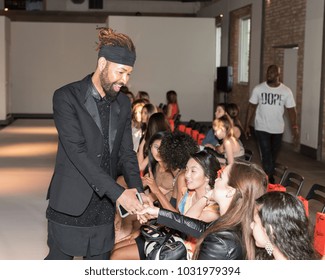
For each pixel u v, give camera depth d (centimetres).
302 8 1424
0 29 2008
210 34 2088
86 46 2416
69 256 328
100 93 317
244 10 1933
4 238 652
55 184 322
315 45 1344
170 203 474
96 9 2639
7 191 923
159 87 2086
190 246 361
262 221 234
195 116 2108
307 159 1345
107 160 323
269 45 1694
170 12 2667
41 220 737
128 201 307
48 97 2414
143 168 633
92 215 323
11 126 2047
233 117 895
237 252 263
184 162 472
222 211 282
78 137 311
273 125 958
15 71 2395
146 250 326
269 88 957
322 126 1311
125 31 2059
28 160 1269
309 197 533
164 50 2077
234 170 273
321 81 1309
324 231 397
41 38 2395
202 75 2098
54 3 2617
